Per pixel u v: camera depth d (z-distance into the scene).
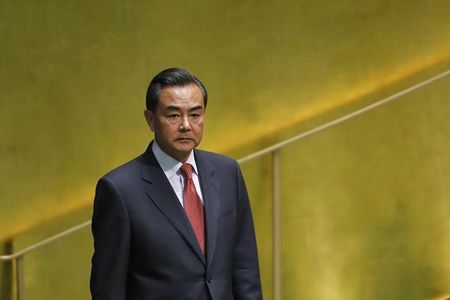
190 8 17.25
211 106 17.41
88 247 17.39
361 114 15.35
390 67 17.45
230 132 17.45
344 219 15.98
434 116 15.47
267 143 17.50
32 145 17.55
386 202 15.77
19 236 17.73
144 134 17.55
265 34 17.30
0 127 17.45
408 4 17.34
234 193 9.55
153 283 9.01
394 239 15.78
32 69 17.36
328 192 16.02
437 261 15.62
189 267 9.02
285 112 17.45
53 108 17.47
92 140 17.55
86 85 17.42
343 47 17.38
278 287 15.40
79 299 17.45
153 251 8.98
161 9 17.25
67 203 17.70
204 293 9.08
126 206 8.98
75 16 17.27
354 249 15.95
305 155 16.05
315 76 17.41
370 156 15.78
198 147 17.44
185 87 8.83
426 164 15.59
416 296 15.78
